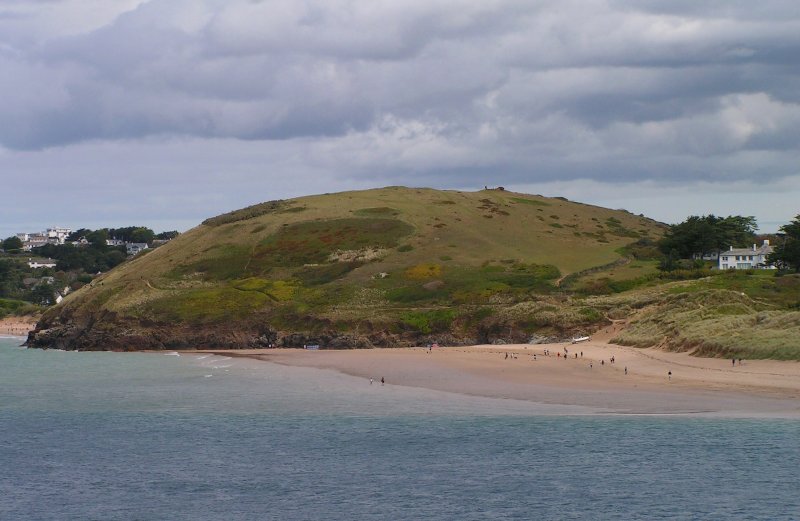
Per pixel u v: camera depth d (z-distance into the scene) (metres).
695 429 59.38
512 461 53.34
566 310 129.12
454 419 65.81
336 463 54.38
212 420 69.56
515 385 80.56
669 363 88.44
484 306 138.50
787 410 63.91
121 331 152.50
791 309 109.38
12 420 72.19
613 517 43.12
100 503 47.84
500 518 43.50
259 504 46.88
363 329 137.88
